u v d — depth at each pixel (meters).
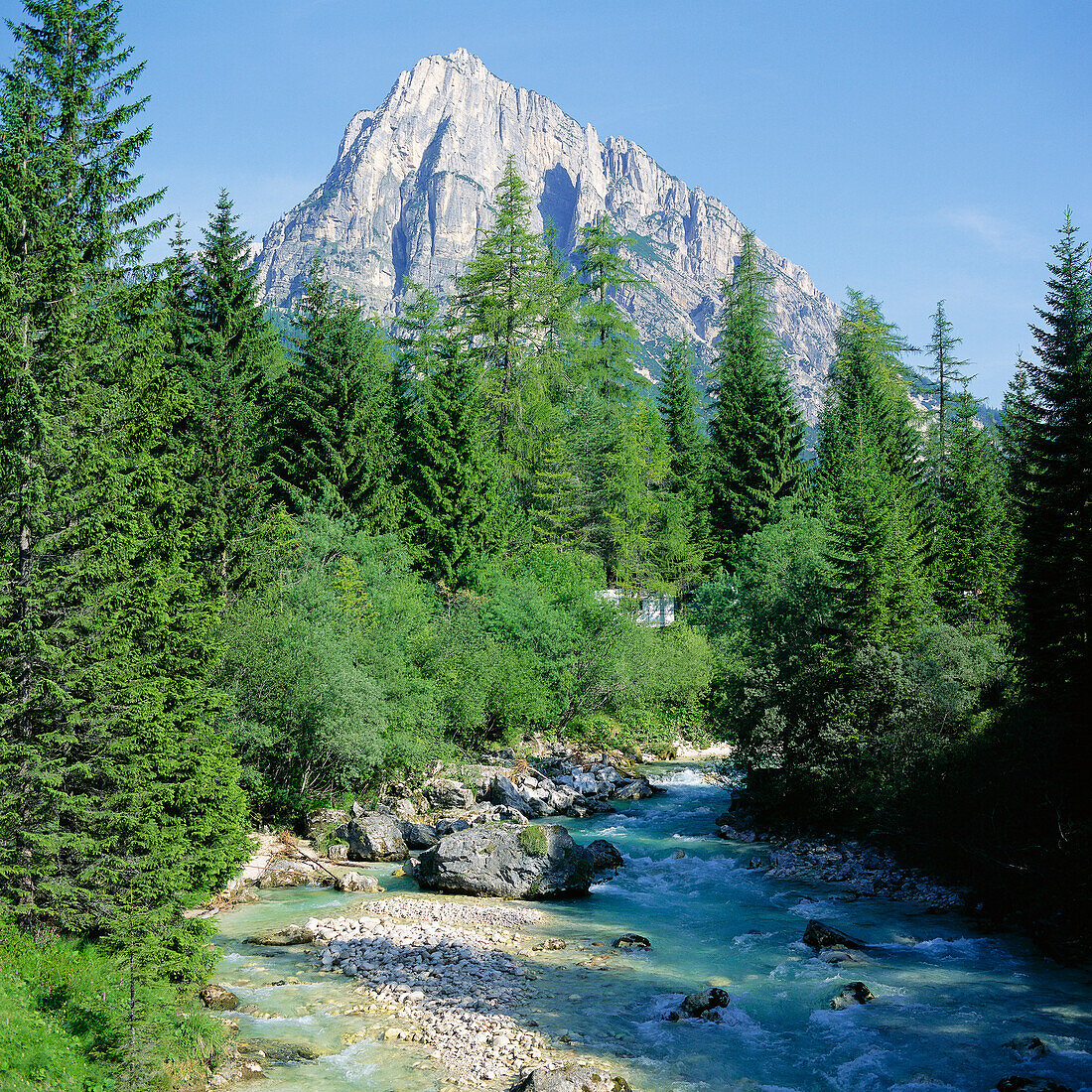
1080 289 34.47
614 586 67.69
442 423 55.19
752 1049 15.52
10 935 15.78
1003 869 22.91
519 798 38.88
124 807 16.84
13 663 16.47
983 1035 15.81
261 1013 17.05
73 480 17.23
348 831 31.30
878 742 29.78
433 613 48.03
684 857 31.11
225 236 49.31
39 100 19.77
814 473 72.69
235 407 42.66
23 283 17.88
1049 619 27.58
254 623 31.61
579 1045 15.61
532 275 67.06
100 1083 12.81
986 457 63.56
